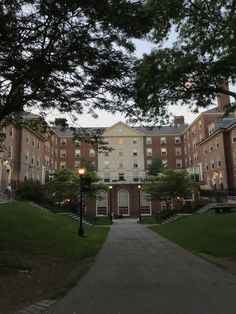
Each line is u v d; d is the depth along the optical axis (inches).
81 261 568.1
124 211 2888.8
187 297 311.9
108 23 455.8
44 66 462.6
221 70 609.3
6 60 460.1
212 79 649.6
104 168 3489.2
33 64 458.9
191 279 396.8
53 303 298.2
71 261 564.4
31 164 2480.3
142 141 3558.1
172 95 665.0
